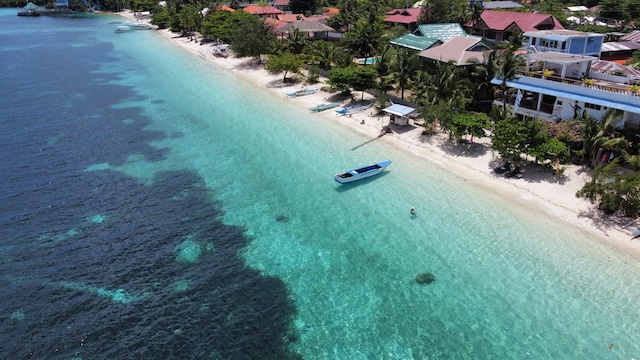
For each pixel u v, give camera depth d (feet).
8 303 101.60
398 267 110.83
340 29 355.15
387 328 94.07
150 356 88.89
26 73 307.58
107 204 140.67
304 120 205.05
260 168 162.50
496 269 107.96
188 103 238.48
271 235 124.98
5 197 143.33
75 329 95.04
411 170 154.61
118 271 111.75
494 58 179.32
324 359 87.71
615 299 97.19
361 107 212.64
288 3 501.97
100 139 190.08
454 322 94.68
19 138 189.78
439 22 320.91
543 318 94.22
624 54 234.58
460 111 167.63
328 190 146.10
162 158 172.14
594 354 86.02
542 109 163.12
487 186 140.77
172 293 104.68
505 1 409.49
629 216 120.57
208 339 92.48
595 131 136.67
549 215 124.77
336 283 106.73
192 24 451.53
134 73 310.65
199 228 128.67
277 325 95.61
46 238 124.06
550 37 195.93
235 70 305.12
